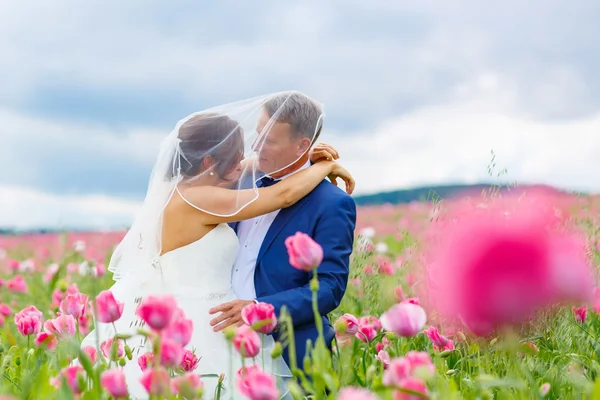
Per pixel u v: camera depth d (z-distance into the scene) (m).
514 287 1.00
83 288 6.46
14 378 2.85
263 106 3.41
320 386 1.95
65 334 2.67
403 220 12.91
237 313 3.02
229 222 3.50
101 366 2.37
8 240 16.16
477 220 1.05
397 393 1.71
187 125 3.37
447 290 1.04
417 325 2.14
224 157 3.35
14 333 4.69
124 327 3.14
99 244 12.35
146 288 3.24
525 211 1.06
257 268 3.34
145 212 3.34
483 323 1.03
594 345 3.24
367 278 4.38
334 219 3.31
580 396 2.50
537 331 2.80
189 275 3.24
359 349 3.33
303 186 3.32
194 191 3.30
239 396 2.96
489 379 1.90
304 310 3.07
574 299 1.02
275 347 1.97
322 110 3.49
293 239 2.12
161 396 1.96
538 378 2.71
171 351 1.94
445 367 2.96
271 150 3.38
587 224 4.42
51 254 11.78
